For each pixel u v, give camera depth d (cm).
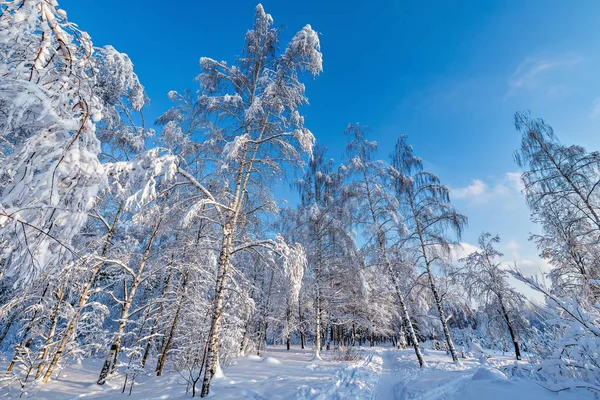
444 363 1139
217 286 684
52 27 294
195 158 919
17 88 268
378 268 1347
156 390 664
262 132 875
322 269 1558
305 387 670
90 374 895
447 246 1192
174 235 1053
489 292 1550
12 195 253
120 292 1198
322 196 1741
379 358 1525
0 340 881
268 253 797
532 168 1060
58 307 755
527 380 377
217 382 706
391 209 1286
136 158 514
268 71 891
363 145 1466
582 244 902
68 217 285
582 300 362
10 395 624
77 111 316
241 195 837
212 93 902
